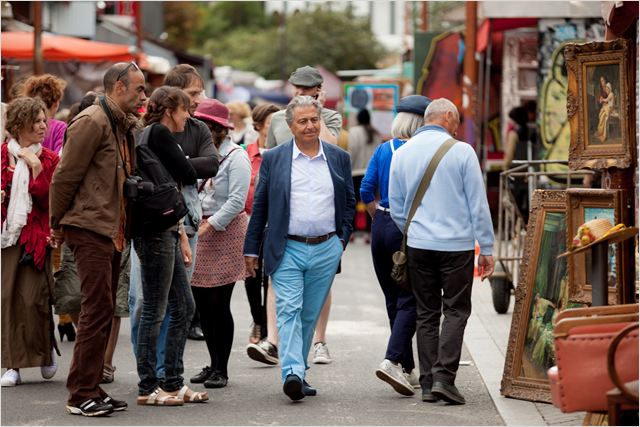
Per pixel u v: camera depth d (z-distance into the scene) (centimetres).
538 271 1062
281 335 1062
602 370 790
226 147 1168
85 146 977
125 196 999
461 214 1055
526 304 1066
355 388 1144
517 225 1595
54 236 1010
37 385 1155
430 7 5272
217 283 1141
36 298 1150
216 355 1150
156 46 4281
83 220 984
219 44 9681
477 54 2744
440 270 1064
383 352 1365
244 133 2009
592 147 1059
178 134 1089
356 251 2698
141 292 1074
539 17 2372
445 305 1064
